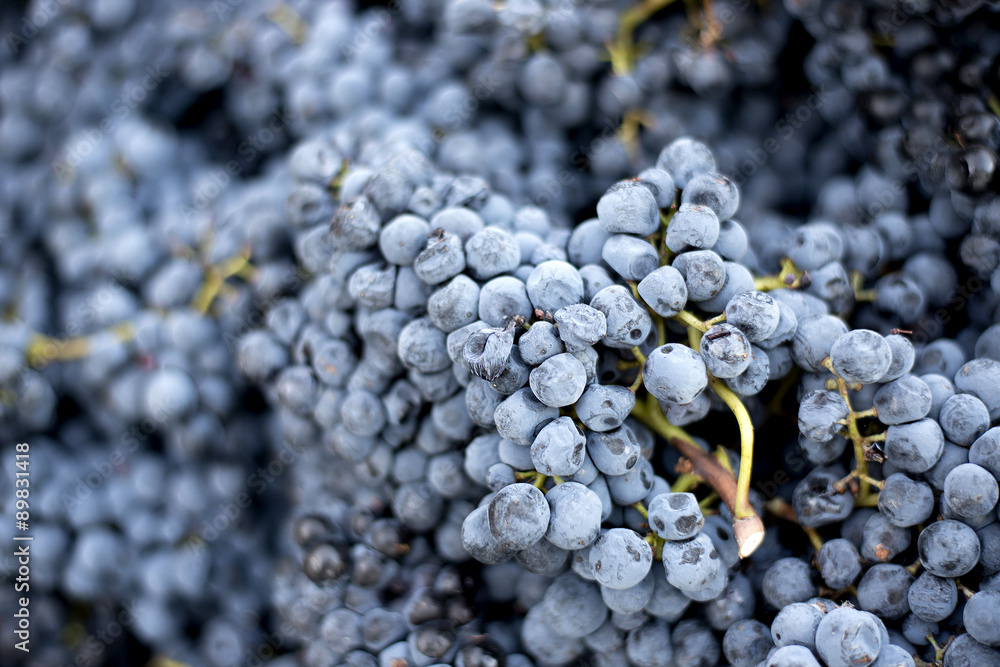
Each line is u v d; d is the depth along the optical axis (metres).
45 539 0.44
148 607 0.44
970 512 0.34
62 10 0.48
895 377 0.35
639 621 0.36
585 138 0.43
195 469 0.43
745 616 0.36
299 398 0.39
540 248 0.37
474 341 0.35
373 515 0.39
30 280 0.47
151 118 0.48
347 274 0.38
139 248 0.44
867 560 0.35
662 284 0.35
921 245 0.39
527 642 0.37
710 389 0.36
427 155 0.41
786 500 0.38
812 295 0.37
